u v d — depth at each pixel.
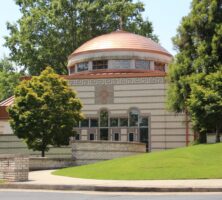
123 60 51.81
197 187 17.50
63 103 36.88
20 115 35.81
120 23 67.44
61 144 36.62
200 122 34.62
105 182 20.25
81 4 67.56
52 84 37.19
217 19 36.69
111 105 47.59
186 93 36.56
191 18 37.19
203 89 33.88
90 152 35.84
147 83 47.03
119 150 37.28
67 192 17.94
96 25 69.31
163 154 27.45
